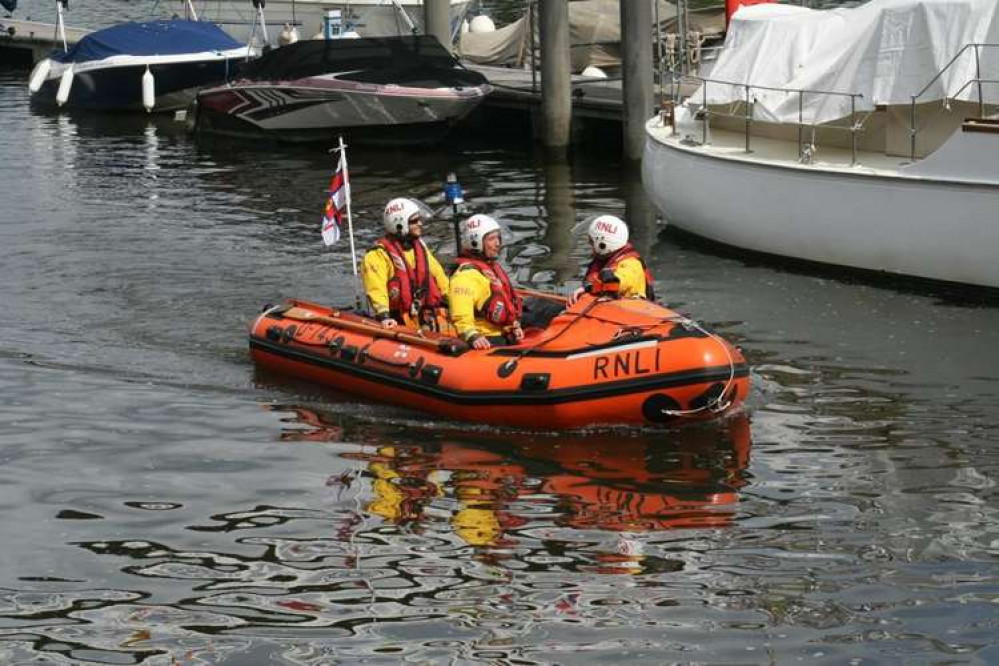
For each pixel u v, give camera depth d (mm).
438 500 10844
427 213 14109
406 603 9156
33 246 19562
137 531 10312
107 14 49219
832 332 15164
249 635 8773
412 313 13977
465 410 12594
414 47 29203
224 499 10906
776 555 9758
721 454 11695
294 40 34594
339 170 15062
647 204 22234
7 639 8766
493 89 28984
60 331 15531
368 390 13367
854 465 11398
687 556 9758
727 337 15047
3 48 42406
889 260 17250
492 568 9633
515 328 13133
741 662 8336
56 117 33125
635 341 12188
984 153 16141
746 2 25094
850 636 8609
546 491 10992
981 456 11531
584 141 27594
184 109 33312
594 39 32344
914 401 12914
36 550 10016
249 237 20141
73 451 11945
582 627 8789
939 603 8992
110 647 8664
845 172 17312
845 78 18062
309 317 14344
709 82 19797
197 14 37500
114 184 24594
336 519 10484
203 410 13016
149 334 15445
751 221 18625
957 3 17062
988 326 15250
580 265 18266
